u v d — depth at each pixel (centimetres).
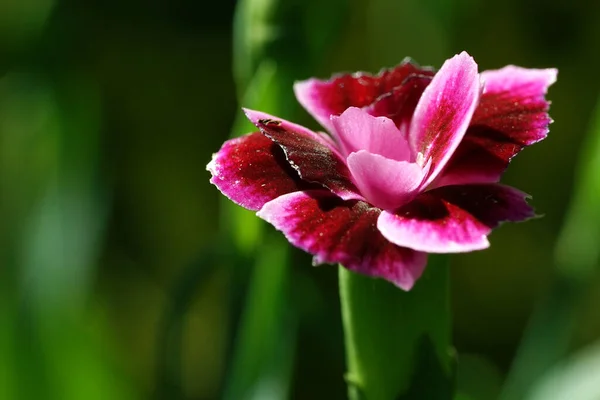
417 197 21
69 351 31
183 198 45
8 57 38
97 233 33
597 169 27
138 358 44
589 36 42
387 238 21
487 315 44
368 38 41
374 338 22
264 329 28
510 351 44
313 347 39
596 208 28
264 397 28
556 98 43
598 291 38
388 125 21
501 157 21
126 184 45
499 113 22
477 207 21
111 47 43
